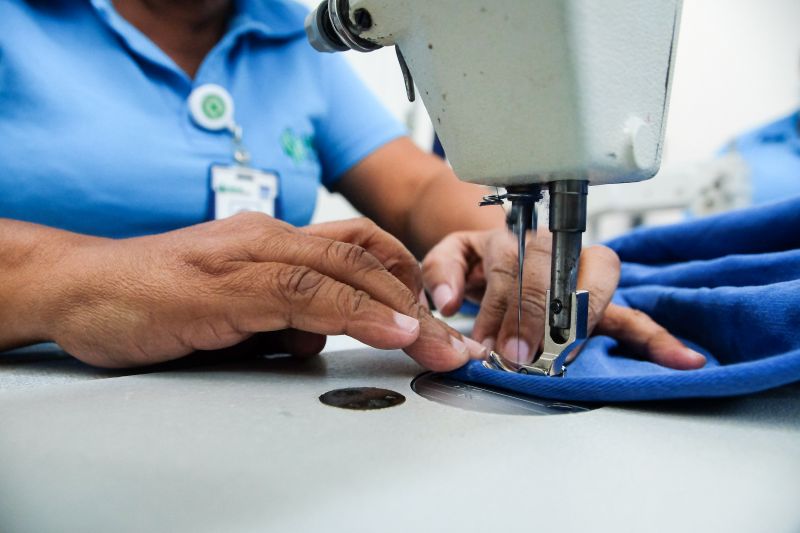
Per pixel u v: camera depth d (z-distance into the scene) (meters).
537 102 0.34
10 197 0.77
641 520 0.21
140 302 0.43
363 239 0.58
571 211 0.40
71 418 0.32
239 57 0.98
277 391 0.40
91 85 0.82
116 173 0.81
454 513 0.21
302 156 1.03
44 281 0.46
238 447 0.28
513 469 0.26
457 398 0.41
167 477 0.24
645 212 1.76
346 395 0.39
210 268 0.44
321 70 1.12
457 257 0.71
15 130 0.77
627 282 0.69
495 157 0.38
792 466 0.27
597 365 0.45
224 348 0.51
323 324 0.43
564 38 0.31
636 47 0.35
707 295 0.50
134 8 0.91
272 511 0.21
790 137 2.04
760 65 2.41
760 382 0.33
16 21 0.78
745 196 1.57
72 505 0.22
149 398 0.37
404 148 1.20
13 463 0.26
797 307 0.42
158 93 0.87
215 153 0.90
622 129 0.35
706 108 2.56
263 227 0.47
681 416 0.36
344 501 0.22
